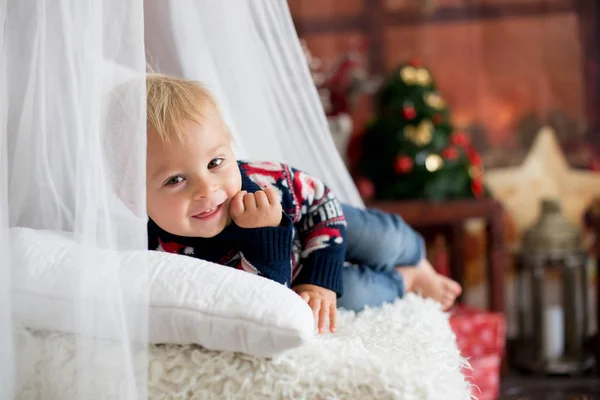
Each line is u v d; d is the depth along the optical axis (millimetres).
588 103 3051
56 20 1137
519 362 2758
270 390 958
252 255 1194
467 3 3059
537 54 3062
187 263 1042
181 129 1081
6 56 1155
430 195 2662
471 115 3062
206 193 1105
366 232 1508
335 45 3062
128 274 981
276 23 1461
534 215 3037
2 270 1007
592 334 2965
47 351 1019
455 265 2832
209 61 1501
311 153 1581
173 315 984
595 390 2521
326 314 1229
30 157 1198
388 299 1455
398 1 3061
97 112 1004
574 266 2715
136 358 964
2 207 1031
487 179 3045
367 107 3066
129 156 1010
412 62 2814
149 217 1178
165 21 1460
